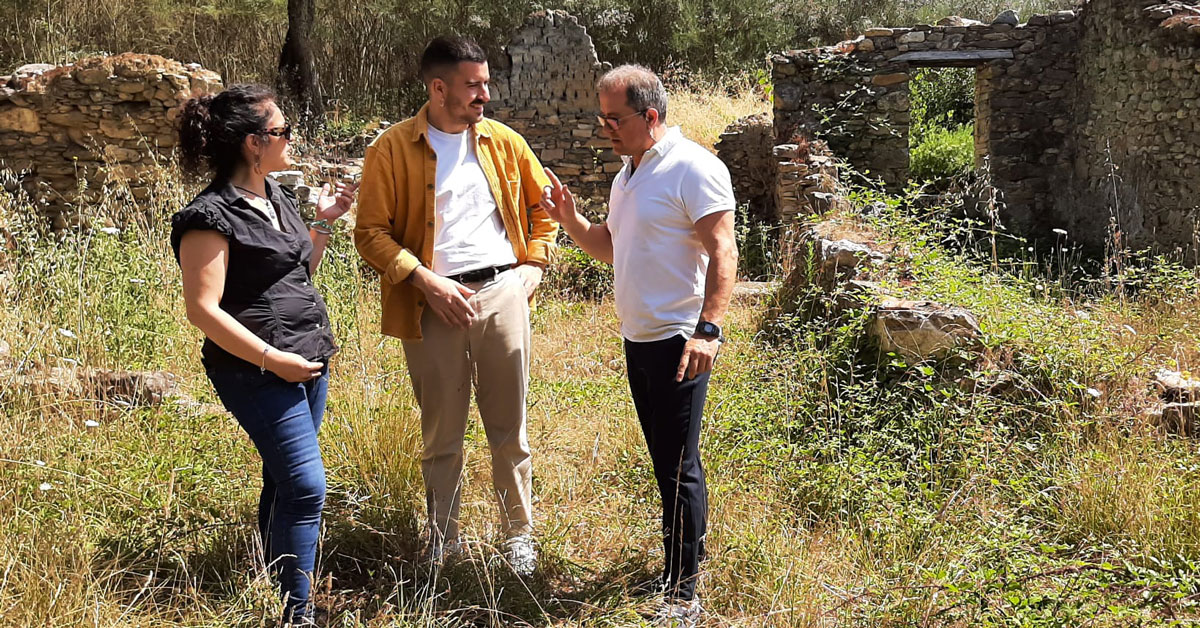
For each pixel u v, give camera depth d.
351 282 6.25
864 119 11.66
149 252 6.42
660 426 3.41
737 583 3.57
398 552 3.69
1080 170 11.80
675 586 3.40
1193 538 3.75
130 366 5.23
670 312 3.35
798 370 5.32
